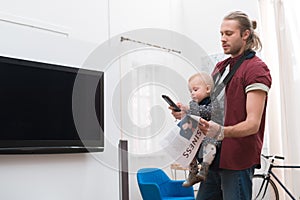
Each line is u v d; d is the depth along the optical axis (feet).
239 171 4.63
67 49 10.68
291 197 12.33
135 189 13.51
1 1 10.10
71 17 12.14
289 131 13.33
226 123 4.75
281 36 13.75
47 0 11.39
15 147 9.18
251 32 4.93
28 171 9.43
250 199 4.71
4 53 9.28
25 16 10.66
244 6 15.39
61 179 10.06
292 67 13.55
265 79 4.59
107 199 10.96
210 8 16.57
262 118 4.89
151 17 16.26
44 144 9.76
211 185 5.14
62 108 10.34
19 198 9.16
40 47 10.06
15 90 9.37
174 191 12.00
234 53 4.98
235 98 4.76
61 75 10.43
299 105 13.34
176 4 17.53
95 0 13.16
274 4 14.02
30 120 9.60
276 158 12.84
